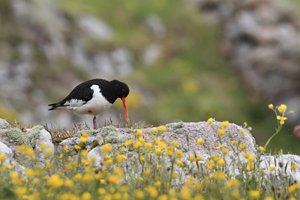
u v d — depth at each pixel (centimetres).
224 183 796
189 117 3002
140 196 708
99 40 3294
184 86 3153
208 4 3638
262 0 3528
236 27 3450
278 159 967
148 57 3316
